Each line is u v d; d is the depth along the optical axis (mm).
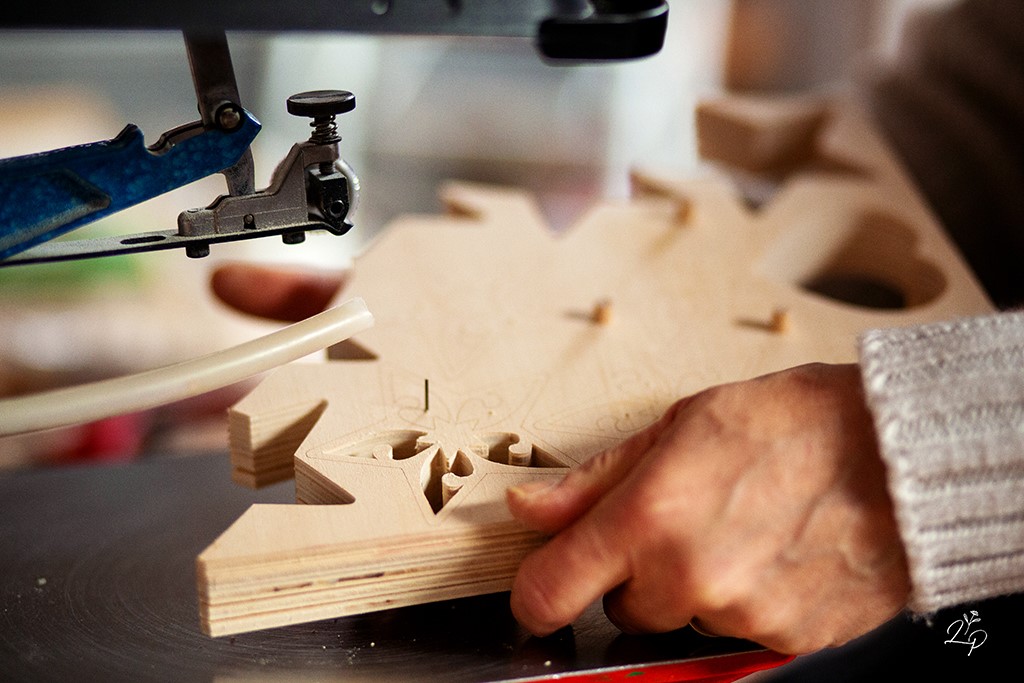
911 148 1359
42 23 493
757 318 919
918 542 564
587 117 1773
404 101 1767
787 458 589
